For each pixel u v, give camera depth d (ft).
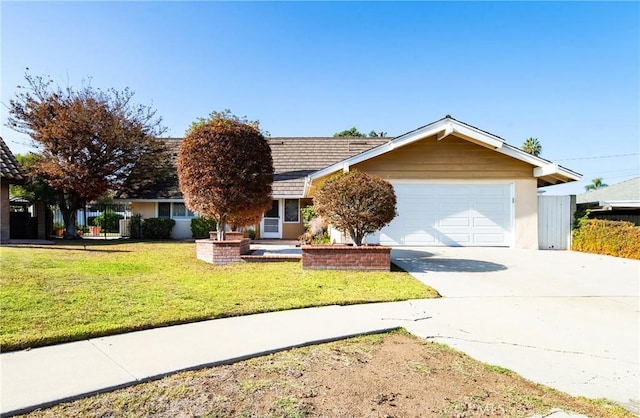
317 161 71.56
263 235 65.62
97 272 27.40
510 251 41.37
